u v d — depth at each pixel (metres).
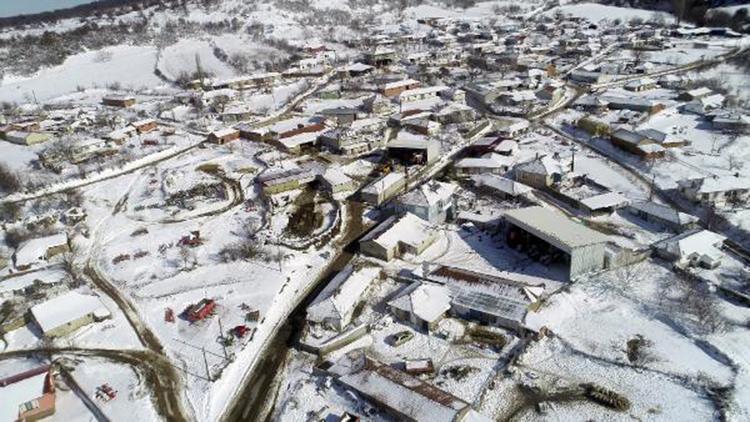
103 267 60.59
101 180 85.12
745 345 44.78
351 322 49.75
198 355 46.47
